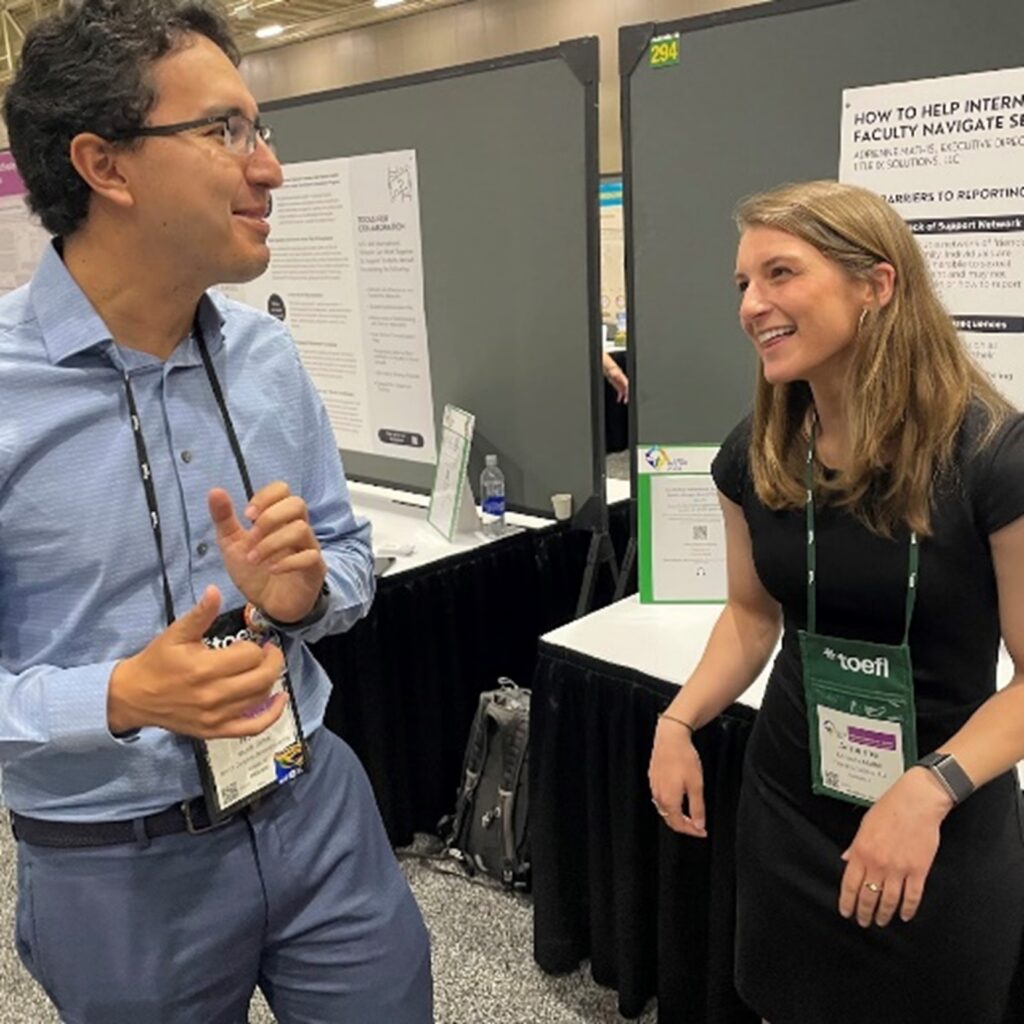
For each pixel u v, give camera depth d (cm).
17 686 93
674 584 209
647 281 216
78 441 97
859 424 108
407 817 260
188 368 105
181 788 103
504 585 265
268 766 110
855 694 117
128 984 106
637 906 188
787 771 128
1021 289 163
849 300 108
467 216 260
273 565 96
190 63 90
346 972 122
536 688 198
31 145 92
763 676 170
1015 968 125
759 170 192
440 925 230
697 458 203
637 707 179
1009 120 158
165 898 106
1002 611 108
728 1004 175
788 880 128
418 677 252
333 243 296
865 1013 124
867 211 108
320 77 776
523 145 241
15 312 99
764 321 112
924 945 116
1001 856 115
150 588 102
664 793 142
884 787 117
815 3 177
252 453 111
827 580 116
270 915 114
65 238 98
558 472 262
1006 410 107
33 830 105
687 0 575
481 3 661
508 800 239
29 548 97
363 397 307
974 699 114
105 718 90
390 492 309
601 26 612
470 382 275
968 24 159
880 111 172
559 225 239
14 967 221
